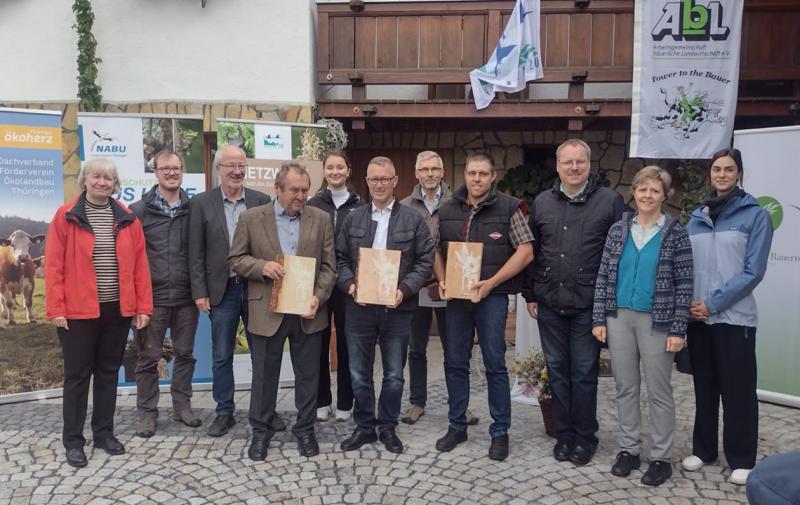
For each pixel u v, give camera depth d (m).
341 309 4.16
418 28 6.07
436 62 6.08
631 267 3.37
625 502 3.16
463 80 6.05
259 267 3.53
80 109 5.88
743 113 6.00
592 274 3.50
